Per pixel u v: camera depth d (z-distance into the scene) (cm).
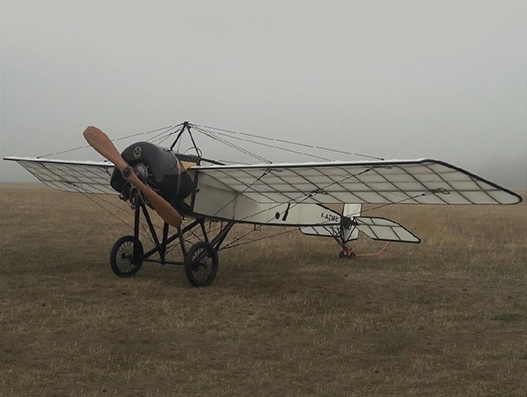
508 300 985
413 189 959
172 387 563
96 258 1338
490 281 1150
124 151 1041
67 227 2022
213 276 1059
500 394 557
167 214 1015
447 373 617
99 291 962
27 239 1662
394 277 1175
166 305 876
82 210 2841
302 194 1123
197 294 964
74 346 674
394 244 1736
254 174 1027
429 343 728
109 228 2036
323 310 884
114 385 563
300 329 778
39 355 641
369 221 1483
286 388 569
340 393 558
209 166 1070
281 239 1791
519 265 1348
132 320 792
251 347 695
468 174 829
